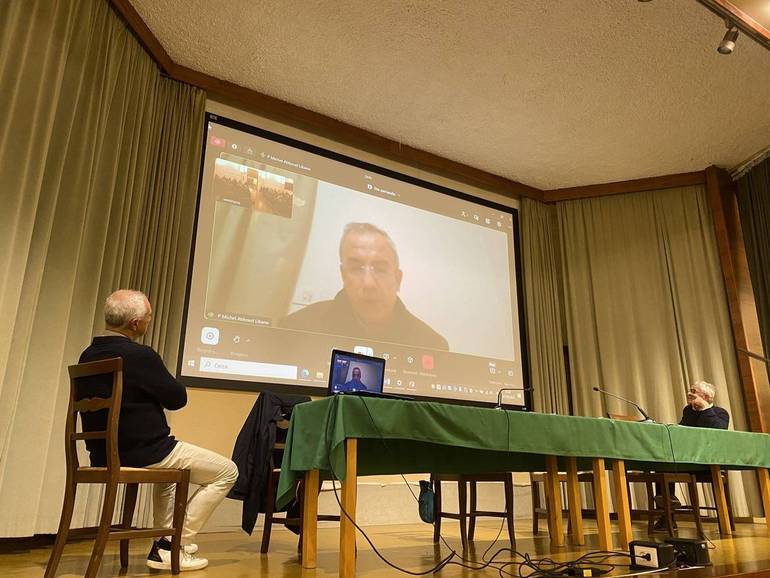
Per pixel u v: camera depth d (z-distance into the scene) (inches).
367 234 201.9
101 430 84.9
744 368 211.0
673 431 124.5
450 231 223.9
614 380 226.1
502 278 232.2
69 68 131.5
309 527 91.7
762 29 152.5
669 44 168.2
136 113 155.9
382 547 121.0
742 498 198.5
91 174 135.8
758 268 219.8
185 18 158.2
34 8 121.6
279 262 181.0
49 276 124.0
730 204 232.7
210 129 179.8
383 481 180.1
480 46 169.6
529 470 130.4
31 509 112.6
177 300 159.8
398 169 220.4
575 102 195.0
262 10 156.3
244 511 108.2
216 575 84.6
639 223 240.7
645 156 227.1
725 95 190.9
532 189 251.1
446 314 212.4
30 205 116.6
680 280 229.6
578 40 167.0
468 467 120.3
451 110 199.8
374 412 87.1
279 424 112.4
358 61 176.1
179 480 85.9
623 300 234.1
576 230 247.6
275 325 174.7
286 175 190.4
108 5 145.9
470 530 136.0
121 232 147.8
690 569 86.8
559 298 245.4
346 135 206.4
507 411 102.0
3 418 108.7
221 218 174.4
